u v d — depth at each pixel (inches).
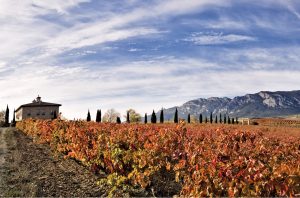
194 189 352.8
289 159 538.3
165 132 615.5
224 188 358.0
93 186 489.7
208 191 355.9
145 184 461.7
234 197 332.8
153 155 498.0
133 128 740.7
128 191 464.8
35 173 559.5
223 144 576.1
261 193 348.5
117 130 709.3
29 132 1289.4
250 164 369.4
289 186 346.6
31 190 438.9
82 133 721.0
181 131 645.9
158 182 480.7
